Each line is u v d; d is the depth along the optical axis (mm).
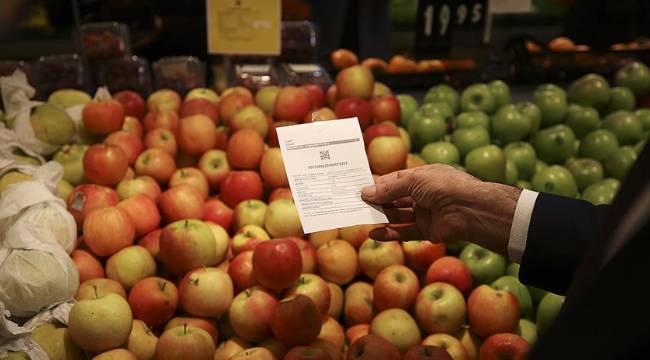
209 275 1580
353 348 1475
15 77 2180
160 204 1883
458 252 1913
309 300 1487
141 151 2129
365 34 3658
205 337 1434
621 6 3293
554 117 2523
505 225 1330
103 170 1896
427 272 1755
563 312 666
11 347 1331
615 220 653
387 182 1323
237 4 2299
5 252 1535
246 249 1783
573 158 2396
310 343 1497
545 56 3039
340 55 3160
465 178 1369
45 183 1789
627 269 601
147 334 1520
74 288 1554
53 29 3961
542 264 1300
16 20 3945
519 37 3070
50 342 1424
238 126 2170
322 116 2162
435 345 1522
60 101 2326
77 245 1765
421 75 2949
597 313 616
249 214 1896
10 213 1627
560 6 3883
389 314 1604
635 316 586
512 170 2197
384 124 2178
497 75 2980
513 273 1823
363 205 1259
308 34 2764
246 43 2346
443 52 2861
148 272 1703
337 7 3477
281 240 1593
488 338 1564
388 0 3658
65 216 1683
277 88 2398
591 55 3047
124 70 2568
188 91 2639
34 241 1541
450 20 2781
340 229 1887
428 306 1598
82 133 2189
